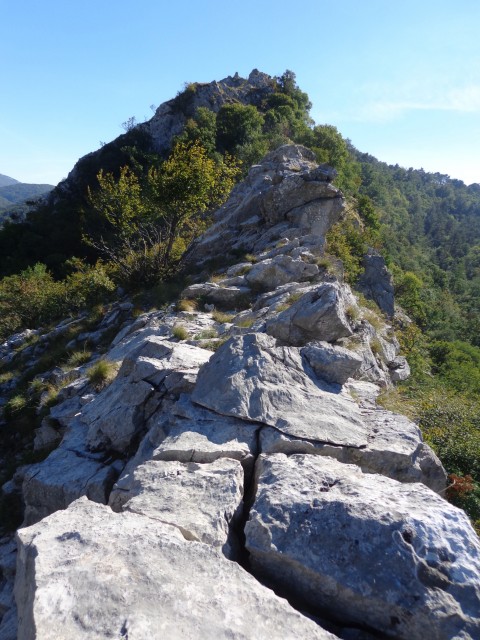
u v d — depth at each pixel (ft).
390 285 98.37
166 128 231.09
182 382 23.17
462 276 379.55
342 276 54.03
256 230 67.26
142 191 71.51
